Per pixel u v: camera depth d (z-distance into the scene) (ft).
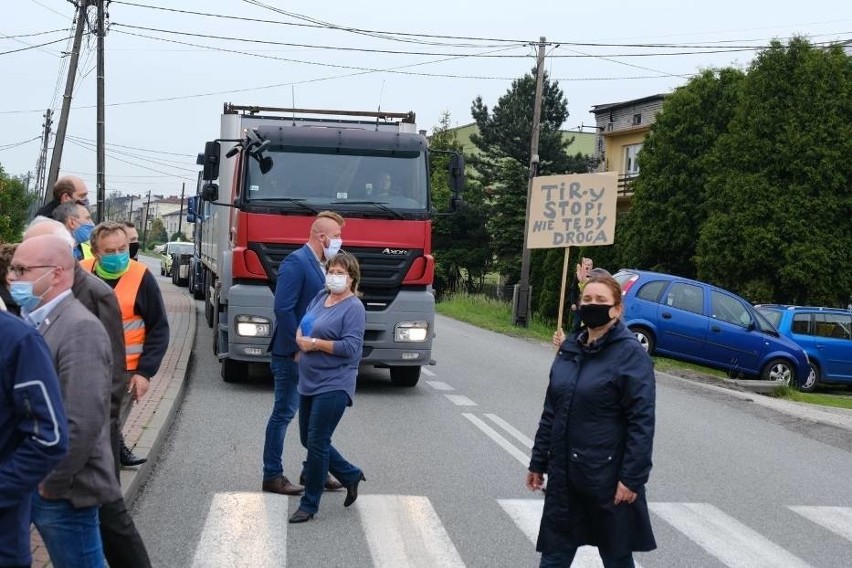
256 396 40.45
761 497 28.09
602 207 33.32
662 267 104.27
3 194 106.42
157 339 20.85
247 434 32.68
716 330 63.77
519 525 23.43
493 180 169.48
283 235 40.52
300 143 41.55
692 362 64.23
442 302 123.24
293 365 24.72
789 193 83.56
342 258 22.49
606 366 16.11
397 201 41.83
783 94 85.25
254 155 40.98
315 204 40.83
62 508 13.55
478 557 20.89
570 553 16.44
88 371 13.26
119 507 15.51
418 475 28.09
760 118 85.15
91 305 17.01
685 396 49.60
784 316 71.51
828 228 82.94
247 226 40.47
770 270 84.84
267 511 23.63
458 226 169.27
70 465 13.14
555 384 16.61
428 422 36.68
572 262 104.63
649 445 15.87
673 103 103.30
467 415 38.55
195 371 47.03
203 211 71.10
